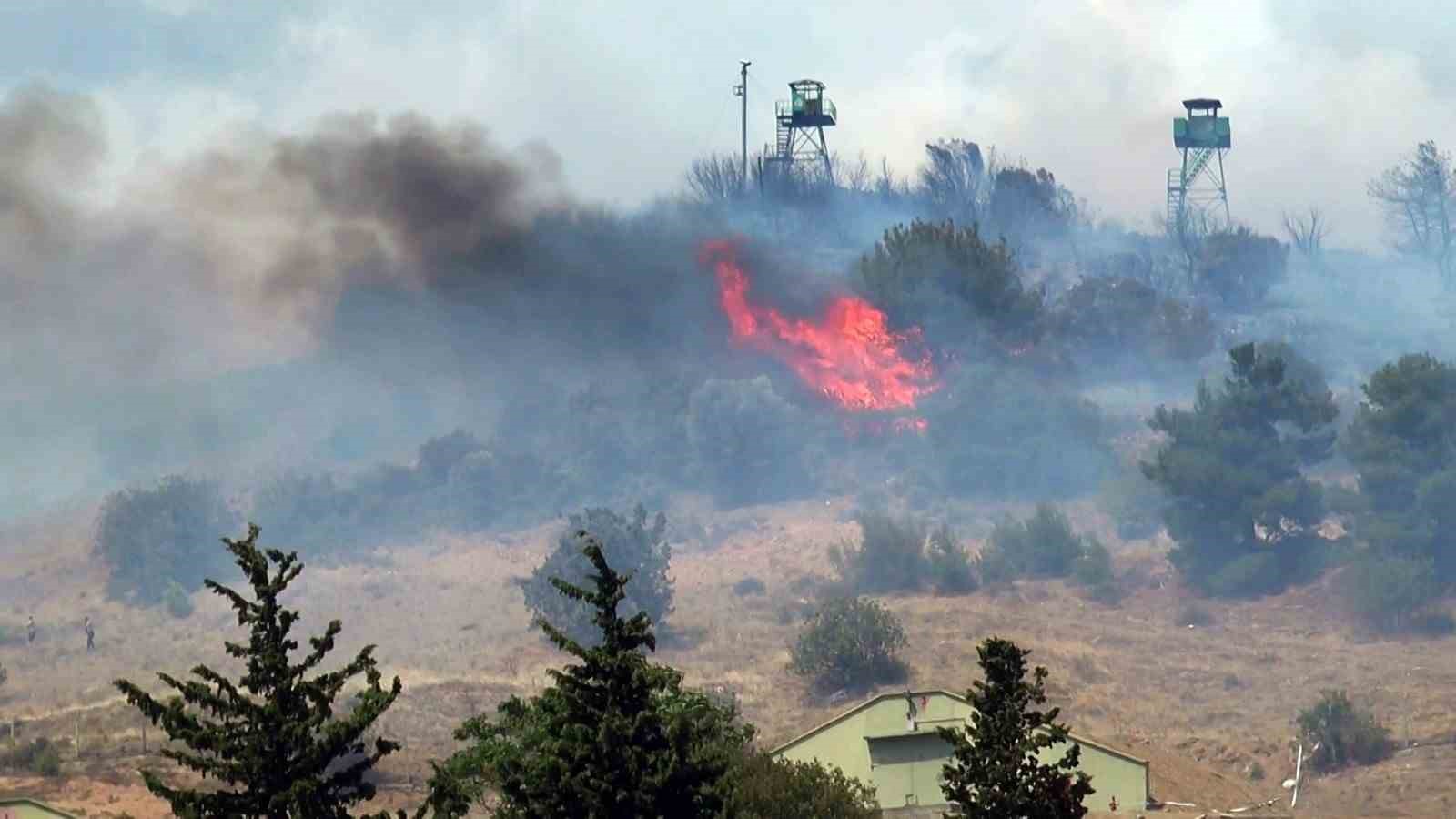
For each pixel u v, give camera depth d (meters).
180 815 133.25
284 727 134.38
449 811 142.50
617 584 151.50
